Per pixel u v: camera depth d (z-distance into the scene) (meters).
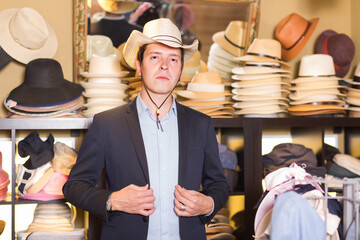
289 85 2.89
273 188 1.58
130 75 2.88
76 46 2.74
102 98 2.64
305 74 2.89
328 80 2.85
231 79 3.02
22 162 2.79
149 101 1.74
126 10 2.81
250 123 2.63
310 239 1.26
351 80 3.12
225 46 2.98
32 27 2.50
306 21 3.04
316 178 1.59
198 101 2.74
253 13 2.95
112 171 1.68
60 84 2.51
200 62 2.95
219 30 2.96
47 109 2.41
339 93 2.89
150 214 1.56
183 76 2.95
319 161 2.79
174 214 1.66
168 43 1.66
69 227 2.50
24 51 2.58
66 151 2.54
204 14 2.92
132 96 2.71
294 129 3.17
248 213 2.62
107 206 1.55
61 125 2.38
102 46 2.79
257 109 2.81
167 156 1.70
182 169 1.67
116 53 2.81
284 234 1.27
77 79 2.77
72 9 2.83
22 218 2.80
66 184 1.69
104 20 2.78
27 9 2.53
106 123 1.69
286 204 1.29
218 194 1.71
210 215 1.68
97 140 1.68
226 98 3.07
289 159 2.76
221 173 1.81
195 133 1.75
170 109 1.76
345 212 1.45
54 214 2.50
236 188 2.71
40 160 2.44
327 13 3.32
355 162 2.74
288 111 2.96
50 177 2.44
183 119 1.76
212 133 1.81
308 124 2.72
